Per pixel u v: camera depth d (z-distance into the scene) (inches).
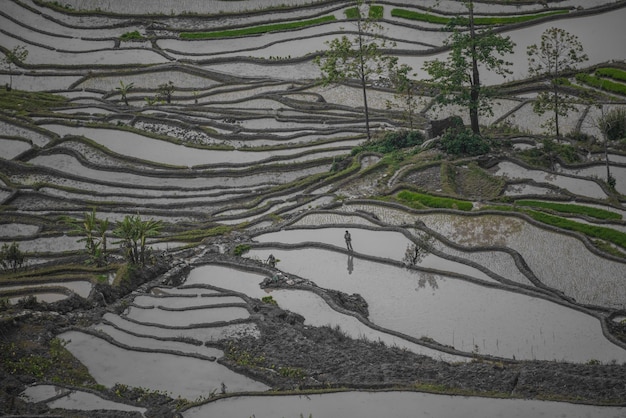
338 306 1996.8
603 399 1523.1
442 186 2684.5
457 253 2268.7
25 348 1844.2
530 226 2370.8
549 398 1537.9
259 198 2906.0
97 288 2101.4
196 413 1576.0
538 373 1621.6
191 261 2352.4
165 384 1716.3
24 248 2625.5
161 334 1911.9
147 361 1803.6
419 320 1941.4
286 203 2829.7
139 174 3223.4
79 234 2689.5
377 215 2539.4
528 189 2682.1
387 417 1513.3
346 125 3499.0
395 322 1947.6
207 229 2726.4
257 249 2399.1
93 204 3014.3
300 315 1984.5
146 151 3393.2
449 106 3503.9
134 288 2174.0
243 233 2556.6
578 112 3292.3
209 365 1775.3
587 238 2262.6
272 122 3607.3
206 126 3644.2
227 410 1578.5
